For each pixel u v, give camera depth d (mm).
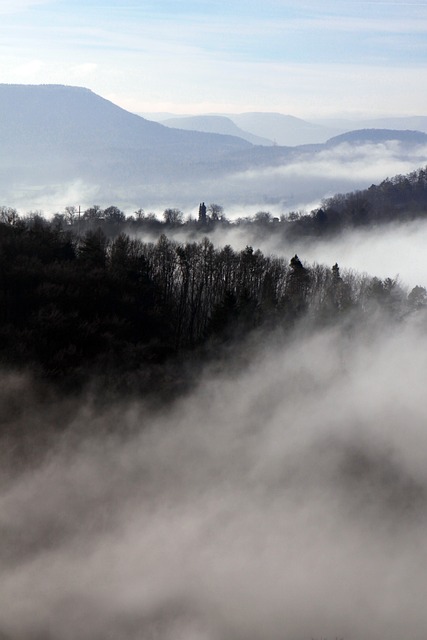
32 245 187500
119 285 182625
